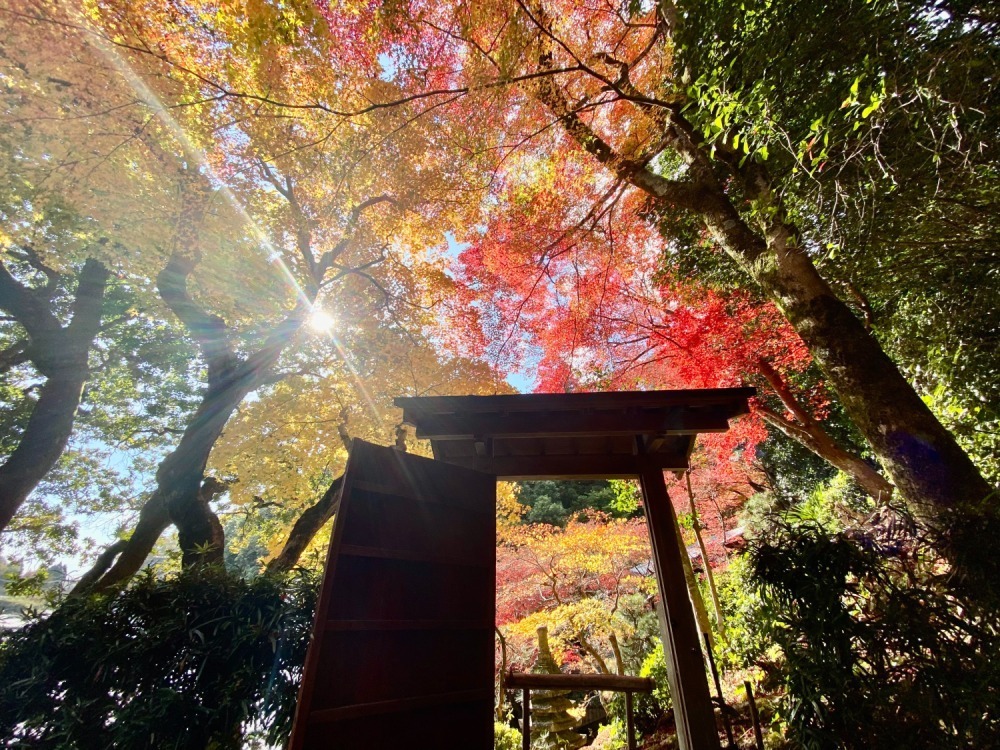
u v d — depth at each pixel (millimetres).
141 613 2332
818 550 1961
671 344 6383
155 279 4418
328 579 1910
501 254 6711
